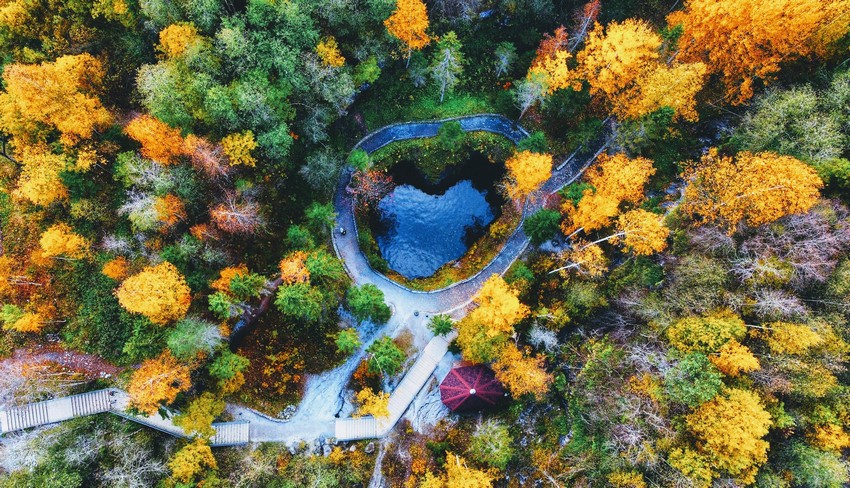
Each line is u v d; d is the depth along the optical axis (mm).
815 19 42969
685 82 47500
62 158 46125
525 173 50719
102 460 45219
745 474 37781
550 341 48188
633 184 48938
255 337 53656
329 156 55406
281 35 46844
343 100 53188
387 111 61094
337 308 55406
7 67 44000
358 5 50719
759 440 36406
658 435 40125
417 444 50594
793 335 38594
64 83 44656
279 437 51250
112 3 46844
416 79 60031
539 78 52156
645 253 46656
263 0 44938
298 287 47031
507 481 47250
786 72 48531
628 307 46875
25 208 50938
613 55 48594
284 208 56219
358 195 60219
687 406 39688
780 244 40906
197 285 49562
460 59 57344
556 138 60438
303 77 48781
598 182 51156
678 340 41719
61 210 51406
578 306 50156
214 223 51031
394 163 62062
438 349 54125
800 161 42219
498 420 49594
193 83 44938
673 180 53438
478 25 61031
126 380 48469
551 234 53375
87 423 46750
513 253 58469
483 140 61656
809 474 37125
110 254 50469
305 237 52156
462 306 57156
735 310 41625
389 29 51844
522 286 51938
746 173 42750
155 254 48906
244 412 51375
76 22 48625
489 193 63188
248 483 47250
